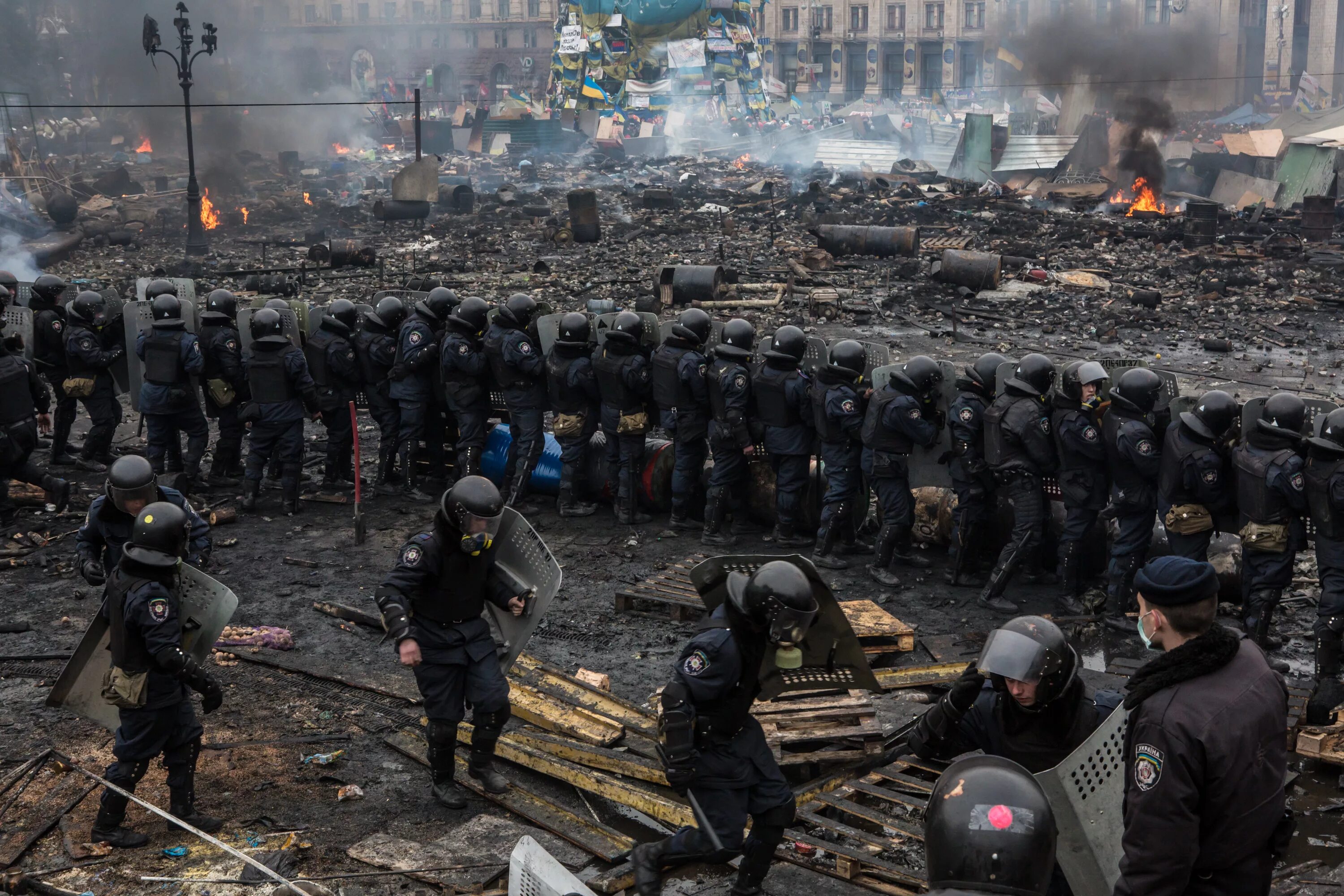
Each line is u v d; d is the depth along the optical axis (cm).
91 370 1180
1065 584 873
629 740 646
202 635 560
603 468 1087
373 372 1114
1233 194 4578
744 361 968
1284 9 8769
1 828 580
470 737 661
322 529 1053
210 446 1331
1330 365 1823
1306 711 689
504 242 3347
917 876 522
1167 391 844
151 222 3738
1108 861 381
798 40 10081
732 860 554
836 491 939
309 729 694
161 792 619
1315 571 948
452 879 534
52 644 809
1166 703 318
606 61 7738
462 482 557
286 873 540
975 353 1908
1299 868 545
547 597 597
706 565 471
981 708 422
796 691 493
